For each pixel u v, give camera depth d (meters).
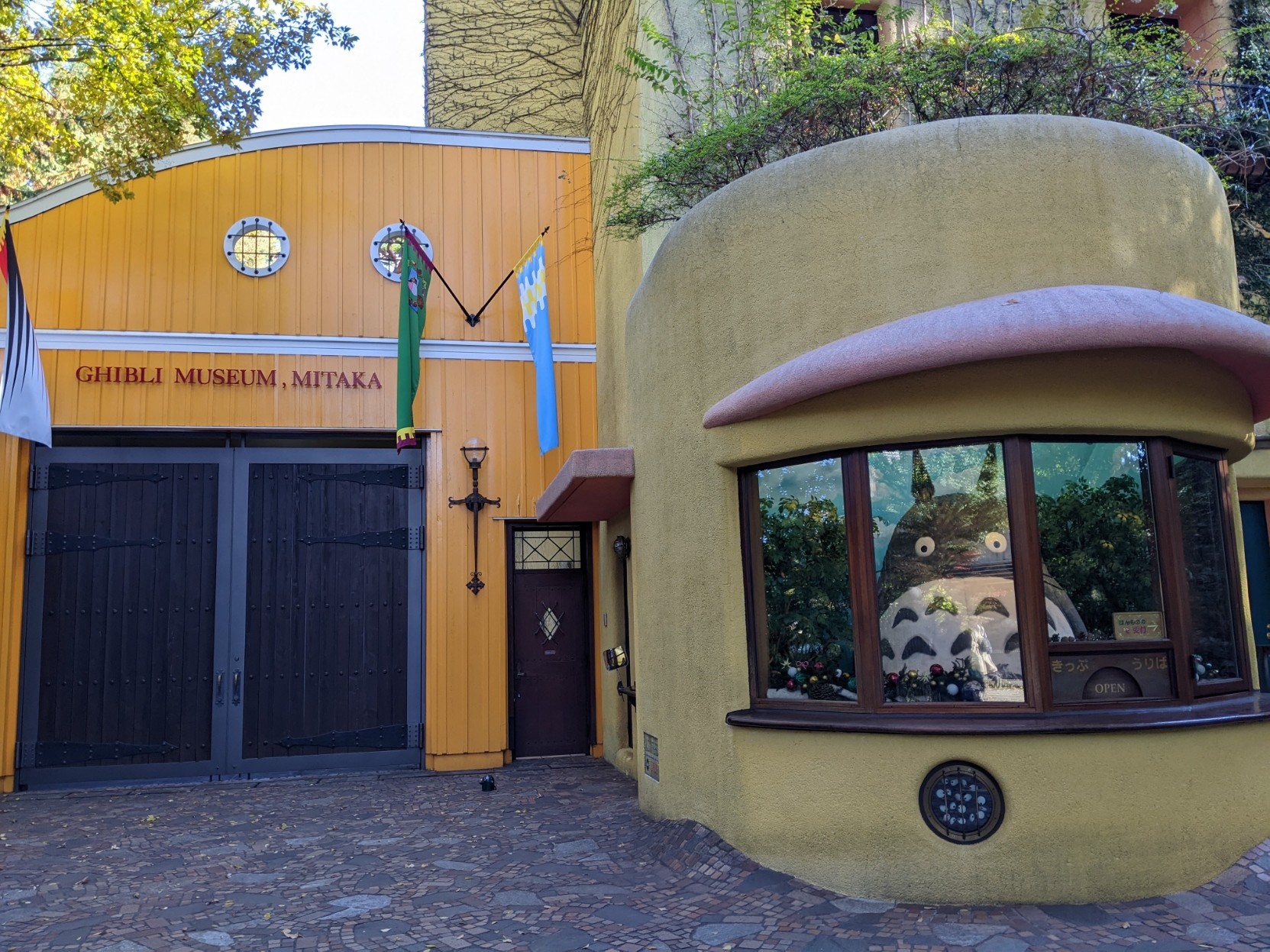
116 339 9.37
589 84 10.92
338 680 9.54
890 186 5.22
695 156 6.36
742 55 7.22
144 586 9.34
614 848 6.12
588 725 10.04
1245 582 5.56
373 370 9.84
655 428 6.45
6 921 4.87
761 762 5.27
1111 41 5.84
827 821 4.95
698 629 5.86
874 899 4.76
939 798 4.71
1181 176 5.34
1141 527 5.02
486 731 9.55
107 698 9.12
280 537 9.63
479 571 9.82
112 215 9.54
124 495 9.43
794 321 5.44
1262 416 5.79
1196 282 5.27
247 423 9.51
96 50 8.02
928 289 5.07
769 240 5.61
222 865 5.99
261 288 9.74
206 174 9.79
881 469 5.16
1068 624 4.85
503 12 12.56
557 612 10.16
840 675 5.20
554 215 10.52
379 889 5.39
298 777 9.21
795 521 5.48
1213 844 4.67
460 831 6.79
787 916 4.59
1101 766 4.60
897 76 5.80
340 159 10.12
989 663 4.85
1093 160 5.11
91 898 5.29
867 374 4.76
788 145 6.23
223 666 9.34
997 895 4.59
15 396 8.13
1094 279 5.00
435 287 10.12
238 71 9.04
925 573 5.03
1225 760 4.76
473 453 9.95
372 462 9.92
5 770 8.77
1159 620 4.96
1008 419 4.83
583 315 10.43
